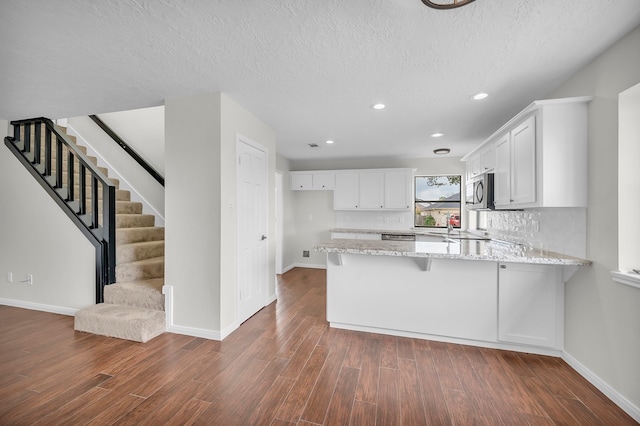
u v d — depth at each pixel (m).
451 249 2.55
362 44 1.83
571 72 2.17
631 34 1.66
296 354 2.34
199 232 2.65
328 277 2.85
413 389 1.89
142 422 1.58
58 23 1.62
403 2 1.45
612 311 1.80
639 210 1.72
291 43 1.82
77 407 1.70
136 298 2.87
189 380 1.97
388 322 2.70
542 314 2.32
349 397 1.80
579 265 2.08
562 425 1.58
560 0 1.42
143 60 2.04
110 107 2.96
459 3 1.22
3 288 3.50
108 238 3.04
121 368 2.11
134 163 4.42
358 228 5.76
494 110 3.00
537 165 2.17
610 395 1.79
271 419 1.61
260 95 2.66
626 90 1.71
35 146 3.36
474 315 2.48
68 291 3.17
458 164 5.34
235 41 1.80
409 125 3.54
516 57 1.97
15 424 1.56
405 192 5.21
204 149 2.63
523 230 3.00
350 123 3.48
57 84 2.42
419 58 2.00
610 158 1.82
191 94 2.64
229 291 2.74
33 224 3.32
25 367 2.12
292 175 5.79
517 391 1.87
